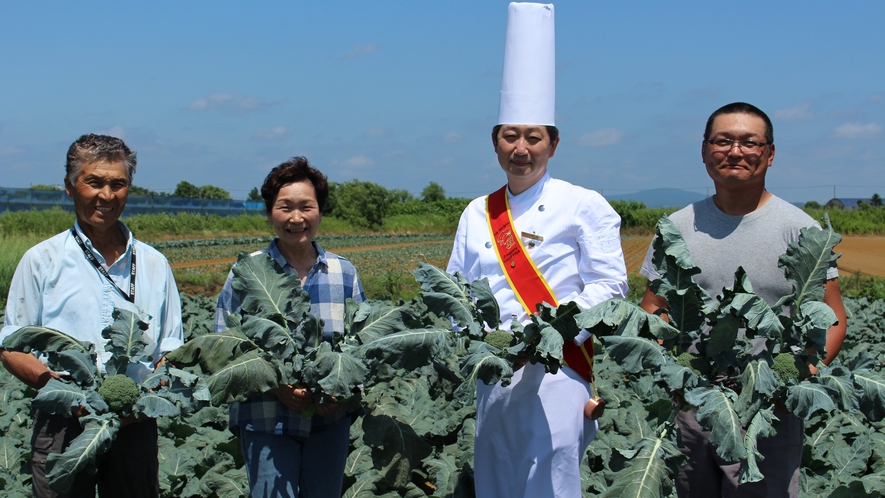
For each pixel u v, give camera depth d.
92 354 3.28
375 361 3.30
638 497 2.87
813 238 3.21
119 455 3.43
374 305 3.67
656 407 5.75
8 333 3.17
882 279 22.33
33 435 3.38
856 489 4.45
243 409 3.60
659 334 3.16
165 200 59.03
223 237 46.88
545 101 3.68
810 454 5.38
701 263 3.67
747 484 3.50
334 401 3.37
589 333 3.53
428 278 3.50
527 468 3.62
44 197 49.84
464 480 4.80
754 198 3.59
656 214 62.28
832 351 3.46
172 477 5.00
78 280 3.43
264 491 3.54
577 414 3.62
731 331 3.08
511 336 3.38
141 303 3.58
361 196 64.88
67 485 2.91
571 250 3.72
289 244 3.76
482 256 3.93
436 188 104.12
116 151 3.38
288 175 3.67
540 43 3.64
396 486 3.59
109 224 3.43
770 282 3.51
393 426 3.64
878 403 2.93
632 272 29.27
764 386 2.90
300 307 3.49
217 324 3.80
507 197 3.91
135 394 3.17
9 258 18.06
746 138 3.44
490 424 3.76
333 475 3.75
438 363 3.47
